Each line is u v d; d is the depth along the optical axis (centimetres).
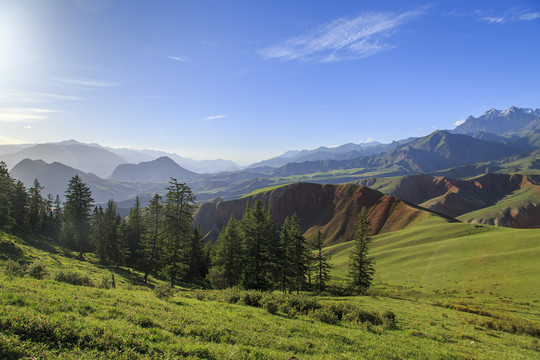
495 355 1734
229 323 1534
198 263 7738
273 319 1848
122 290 2341
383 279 7694
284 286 5638
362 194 19912
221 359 1012
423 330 2298
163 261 5200
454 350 1733
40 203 8412
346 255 11694
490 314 3503
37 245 5628
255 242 5106
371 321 2316
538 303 4412
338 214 19538
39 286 1534
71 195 6569
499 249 7638
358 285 6019
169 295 2189
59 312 1111
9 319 899
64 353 812
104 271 4816
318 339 1532
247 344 1278
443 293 5638
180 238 4834
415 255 9019
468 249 8294
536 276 5481
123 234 7119
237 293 2688
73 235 6831
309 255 6519
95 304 1358
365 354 1405
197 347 1052
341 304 2616
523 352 1930
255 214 5181
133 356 888
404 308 3747
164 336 1114
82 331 967
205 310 1827
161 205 5369
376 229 16850
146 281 5184
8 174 6819
